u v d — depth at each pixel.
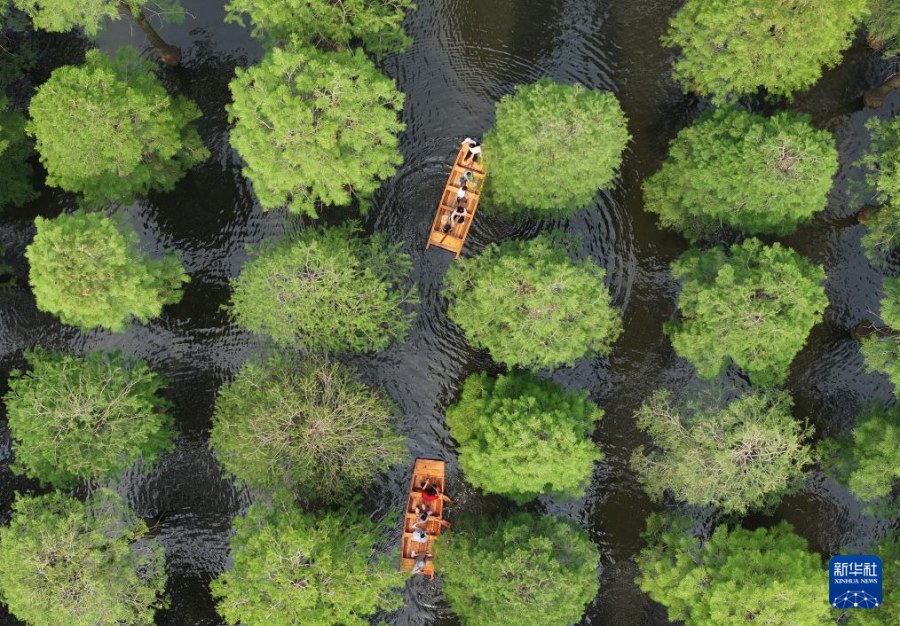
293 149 28.44
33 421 30.64
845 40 31.25
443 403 37.38
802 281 29.38
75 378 32.09
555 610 30.34
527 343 31.02
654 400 35.41
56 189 36.94
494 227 36.62
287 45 30.42
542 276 29.81
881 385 36.50
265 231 36.97
